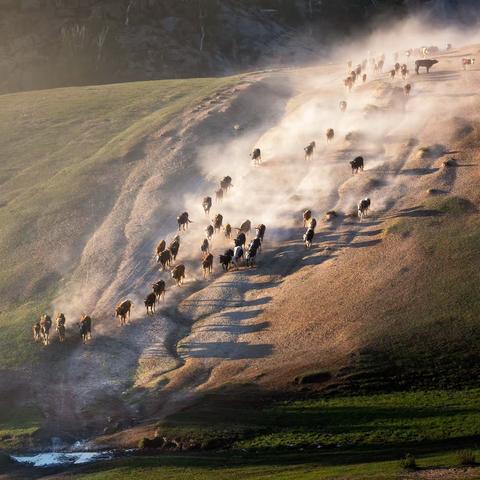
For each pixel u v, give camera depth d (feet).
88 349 298.15
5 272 363.35
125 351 296.51
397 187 378.73
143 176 438.40
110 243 375.25
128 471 206.28
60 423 253.03
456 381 252.01
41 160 493.36
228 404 247.50
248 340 291.17
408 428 221.25
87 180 442.91
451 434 214.90
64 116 569.64
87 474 209.46
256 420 234.58
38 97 640.58
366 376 255.70
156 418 248.73
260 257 346.33
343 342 276.21
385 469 182.29
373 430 221.87
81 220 400.47
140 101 588.09
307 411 238.07
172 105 559.79
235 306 314.96
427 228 336.29
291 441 218.79
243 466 202.59
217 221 366.22
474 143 405.59
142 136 490.90
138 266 353.72
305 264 332.80
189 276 341.41
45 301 336.90
